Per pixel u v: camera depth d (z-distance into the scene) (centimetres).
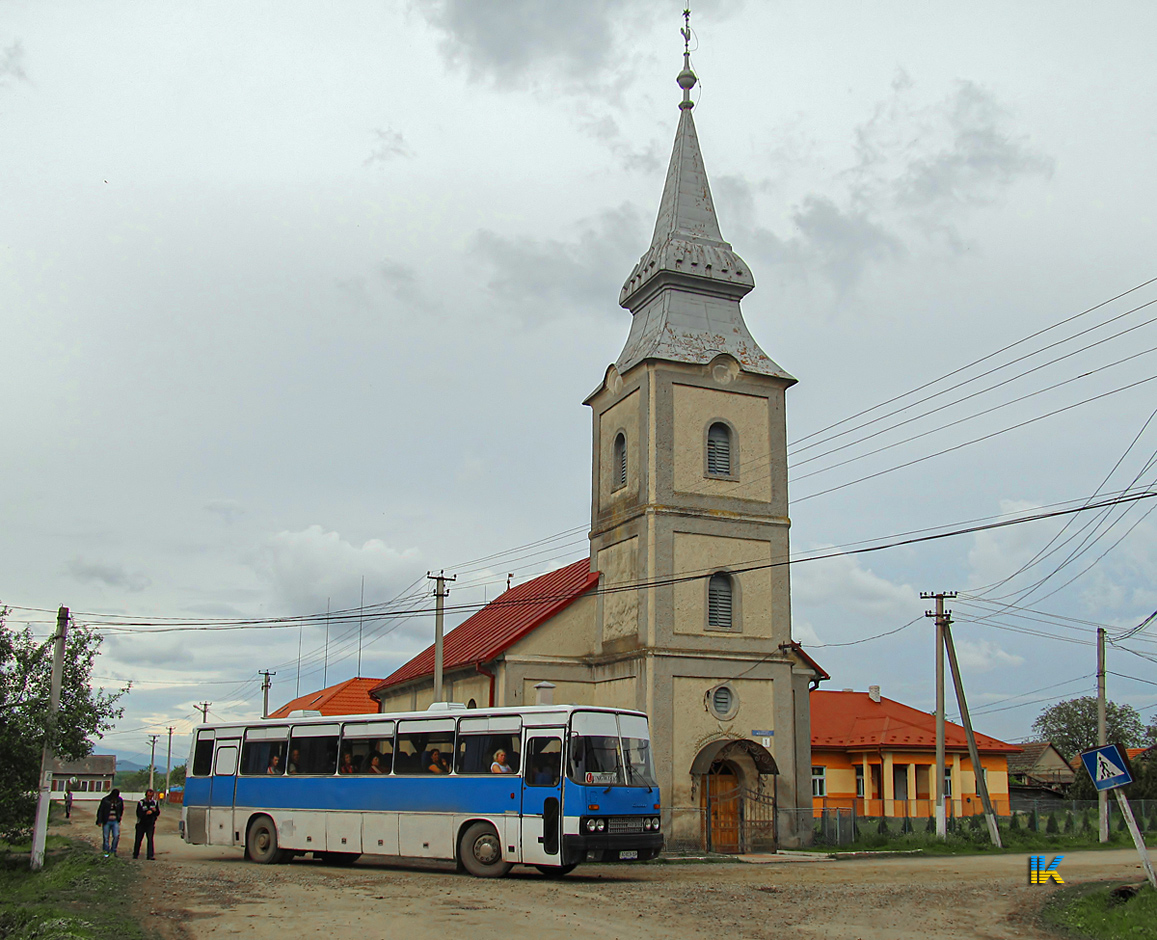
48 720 3061
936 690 4012
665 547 3534
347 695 6719
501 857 2402
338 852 2702
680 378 3691
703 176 4062
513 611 4566
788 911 1853
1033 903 2047
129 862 2808
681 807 3356
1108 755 2064
